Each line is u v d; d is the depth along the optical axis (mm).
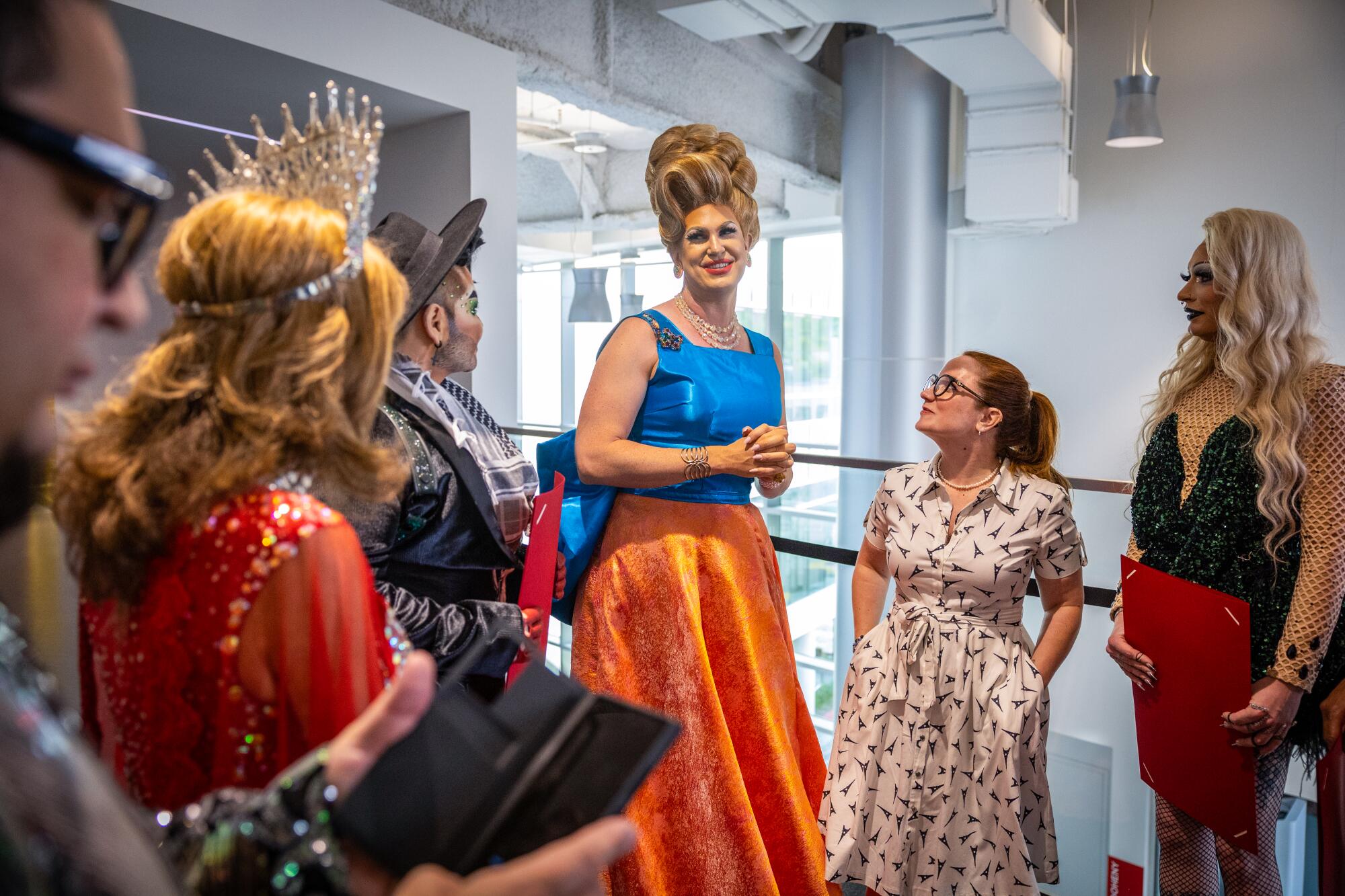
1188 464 2061
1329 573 1804
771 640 2289
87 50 479
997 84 6094
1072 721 2904
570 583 2311
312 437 862
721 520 2266
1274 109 6406
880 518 2285
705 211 2303
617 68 4965
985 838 1995
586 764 729
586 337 8203
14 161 446
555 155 7953
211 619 816
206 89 3168
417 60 3266
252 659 818
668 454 2143
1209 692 1883
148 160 491
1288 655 1817
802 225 8477
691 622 2158
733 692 2215
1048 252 7371
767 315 9016
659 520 2227
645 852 2105
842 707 2252
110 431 880
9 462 488
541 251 8453
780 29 5145
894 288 6488
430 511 1633
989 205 6406
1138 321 7059
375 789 686
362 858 680
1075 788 2875
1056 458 7465
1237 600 1803
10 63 443
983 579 2064
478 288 3586
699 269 2320
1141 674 2021
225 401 854
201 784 839
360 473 907
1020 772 2018
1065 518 2105
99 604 883
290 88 3172
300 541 826
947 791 2023
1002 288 7602
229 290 880
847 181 6613
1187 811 1990
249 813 680
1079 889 2814
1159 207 6887
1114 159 7023
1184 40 6684
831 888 2295
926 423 2150
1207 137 6656
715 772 2125
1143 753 2084
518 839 710
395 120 3609
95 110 487
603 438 2158
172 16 2523
